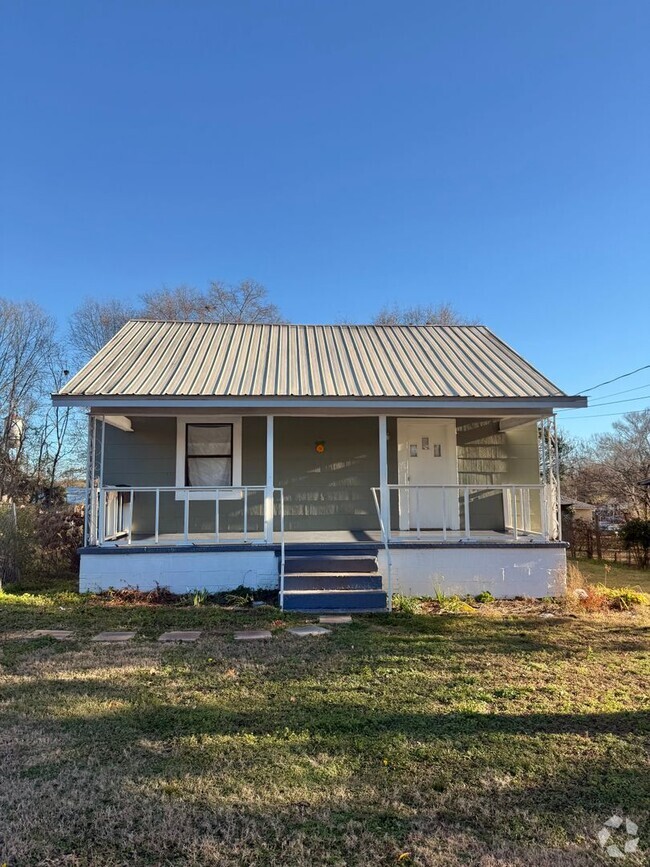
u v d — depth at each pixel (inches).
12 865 92.9
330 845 98.7
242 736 145.0
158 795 115.0
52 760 131.4
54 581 425.1
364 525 432.8
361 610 307.7
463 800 113.7
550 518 375.2
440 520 442.3
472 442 449.4
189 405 346.0
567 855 95.7
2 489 1031.0
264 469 430.6
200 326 519.8
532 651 231.3
